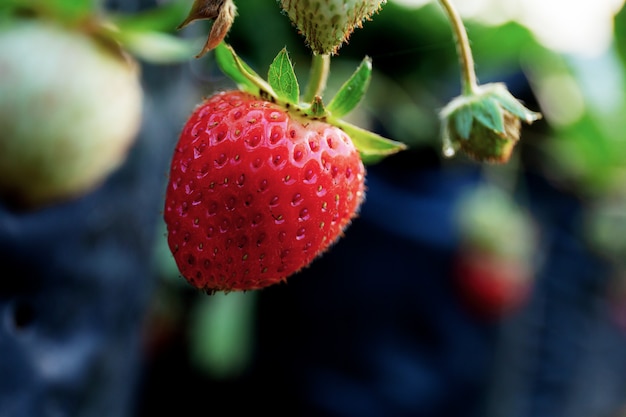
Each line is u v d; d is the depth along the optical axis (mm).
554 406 600
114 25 231
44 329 238
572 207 562
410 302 364
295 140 200
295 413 365
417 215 366
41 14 227
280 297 365
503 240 398
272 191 199
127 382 276
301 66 360
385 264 360
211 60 315
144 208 262
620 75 495
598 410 718
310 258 205
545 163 513
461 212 381
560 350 594
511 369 498
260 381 373
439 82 406
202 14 182
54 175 227
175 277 365
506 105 213
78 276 241
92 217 241
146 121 257
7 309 230
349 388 359
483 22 424
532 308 558
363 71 202
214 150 199
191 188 200
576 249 581
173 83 273
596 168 537
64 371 241
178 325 413
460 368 389
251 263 201
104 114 229
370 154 209
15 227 226
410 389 365
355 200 209
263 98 204
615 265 620
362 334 359
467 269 382
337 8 184
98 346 251
